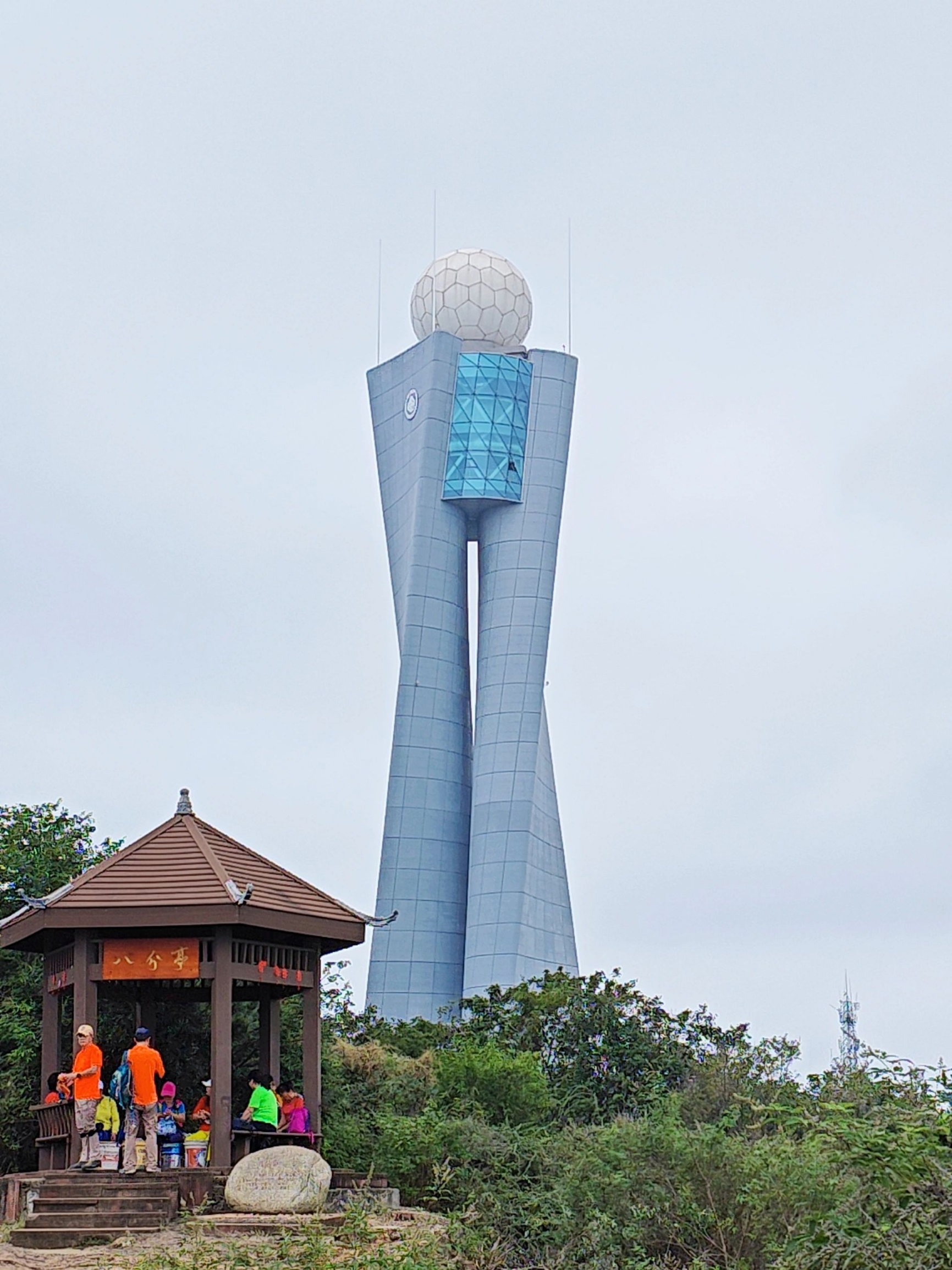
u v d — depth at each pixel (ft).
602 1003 194.08
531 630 383.04
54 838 145.18
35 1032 118.42
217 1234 83.97
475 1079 140.05
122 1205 89.30
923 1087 64.49
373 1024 215.72
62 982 103.14
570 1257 86.58
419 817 378.53
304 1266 69.46
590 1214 88.79
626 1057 186.60
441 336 392.27
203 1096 108.58
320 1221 79.61
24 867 140.56
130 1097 94.53
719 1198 89.20
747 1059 137.28
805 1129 88.74
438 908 375.25
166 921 98.22
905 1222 58.49
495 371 391.45
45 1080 104.22
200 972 99.60
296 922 101.30
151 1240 84.43
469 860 377.71
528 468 390.42
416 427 393.70
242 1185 89.81
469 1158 105.81
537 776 379.55
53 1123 102.01
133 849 104.94
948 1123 60.90
